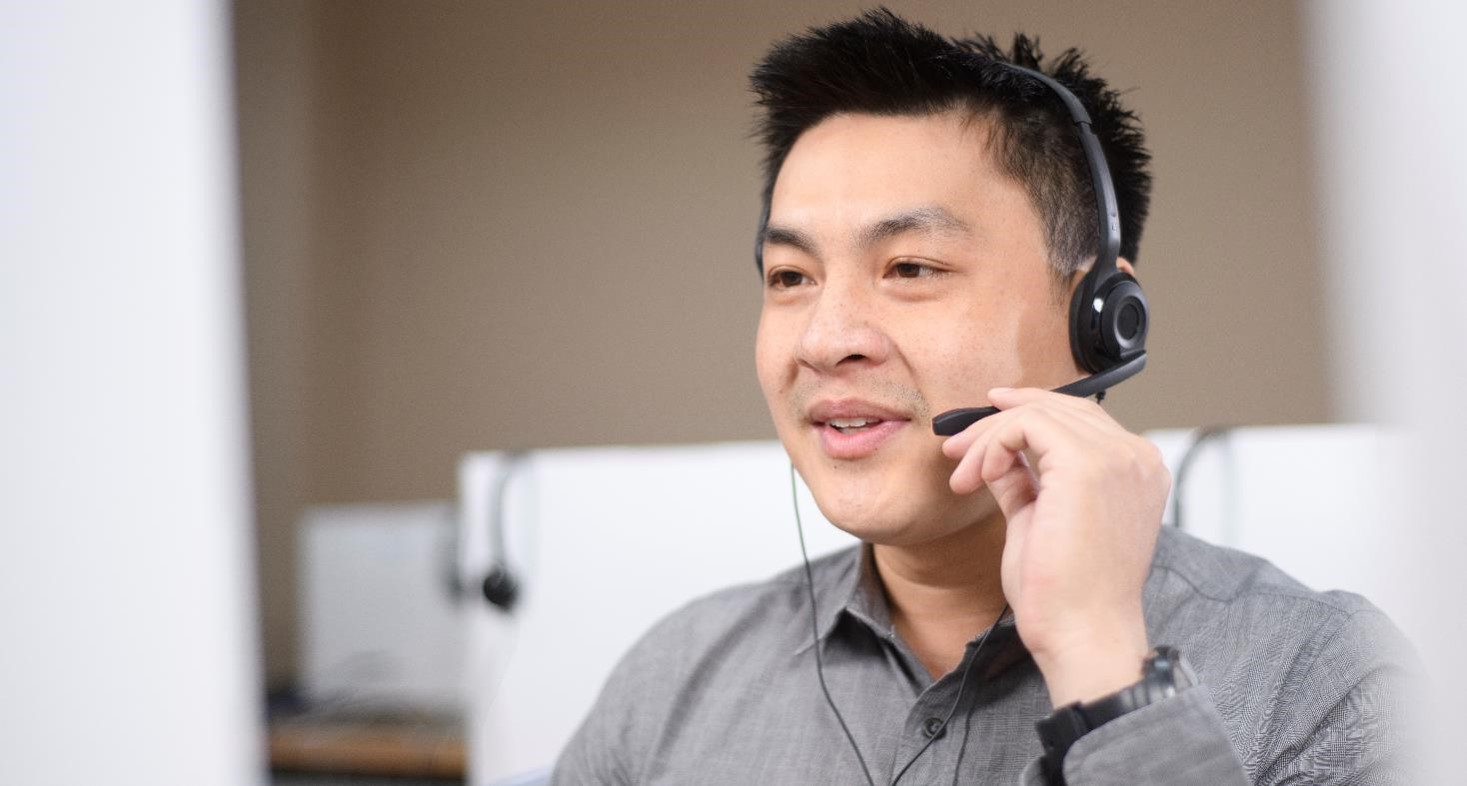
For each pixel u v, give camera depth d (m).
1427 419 0.68
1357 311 0.81
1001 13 1.91
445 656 1.88
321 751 1.80
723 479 1.13
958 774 0.79
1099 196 0.79
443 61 2.66
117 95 1.04
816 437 0.80
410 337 2.67
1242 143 1.79
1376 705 0.73
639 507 1.16
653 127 2.40
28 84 1.03
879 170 0.78
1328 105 1.71
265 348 2.79
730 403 2.31
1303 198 1.74
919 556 0.83
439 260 2.65
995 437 0.71
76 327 1.04
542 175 2.52
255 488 2.74
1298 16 1.77
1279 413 1.74
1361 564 0.89
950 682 0.80
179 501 1.04
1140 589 0.68
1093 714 0.64
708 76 2.34
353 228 2.72
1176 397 1.80
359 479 2.71
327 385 2.75
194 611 1.04
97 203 1.04
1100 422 0.71
